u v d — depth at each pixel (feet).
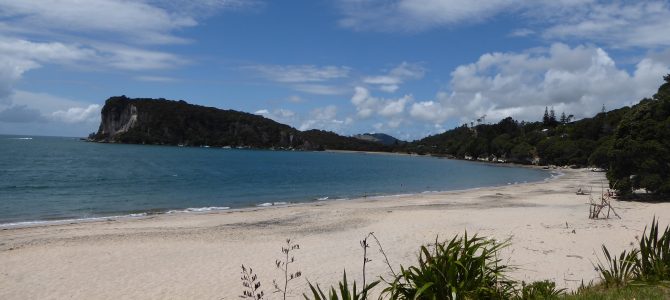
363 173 262.47
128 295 40.09
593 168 301.02
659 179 99.60
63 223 80.28
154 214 94.02
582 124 363.56
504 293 21.90
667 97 104.78
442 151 632.79
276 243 60.13
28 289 41.55
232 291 41.11
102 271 46.93
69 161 291.17
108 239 61.52
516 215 82.64
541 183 183.42
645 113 104.22
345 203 114.42
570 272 44.29
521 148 402.93
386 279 44.27
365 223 75.77
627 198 107.55
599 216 79.77
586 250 52.85
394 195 140.26
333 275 45.78
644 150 100.37
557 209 92.22
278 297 39.29
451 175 252.83
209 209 104.12
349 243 60.29
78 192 139.33
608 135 333.83
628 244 55.31
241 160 384.06
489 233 64.18
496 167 348.38
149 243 59.06
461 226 71.31
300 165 337.72
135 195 134.92
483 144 472.03
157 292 40.86
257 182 189.26
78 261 50.29
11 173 198.39
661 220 73.61
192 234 65.92
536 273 44.01
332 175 242.17
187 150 572.10
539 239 58.90
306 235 65.77
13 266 48.16
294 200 128.26
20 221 85.30
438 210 91.61
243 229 71.10
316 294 19.90
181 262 50.44
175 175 212.64
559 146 345.72
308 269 47.98
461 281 20.12
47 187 150.30
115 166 259.39
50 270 47.03
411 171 288.92
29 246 56.95
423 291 19.07
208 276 45.50
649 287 23.59
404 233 66.49
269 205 113.80
